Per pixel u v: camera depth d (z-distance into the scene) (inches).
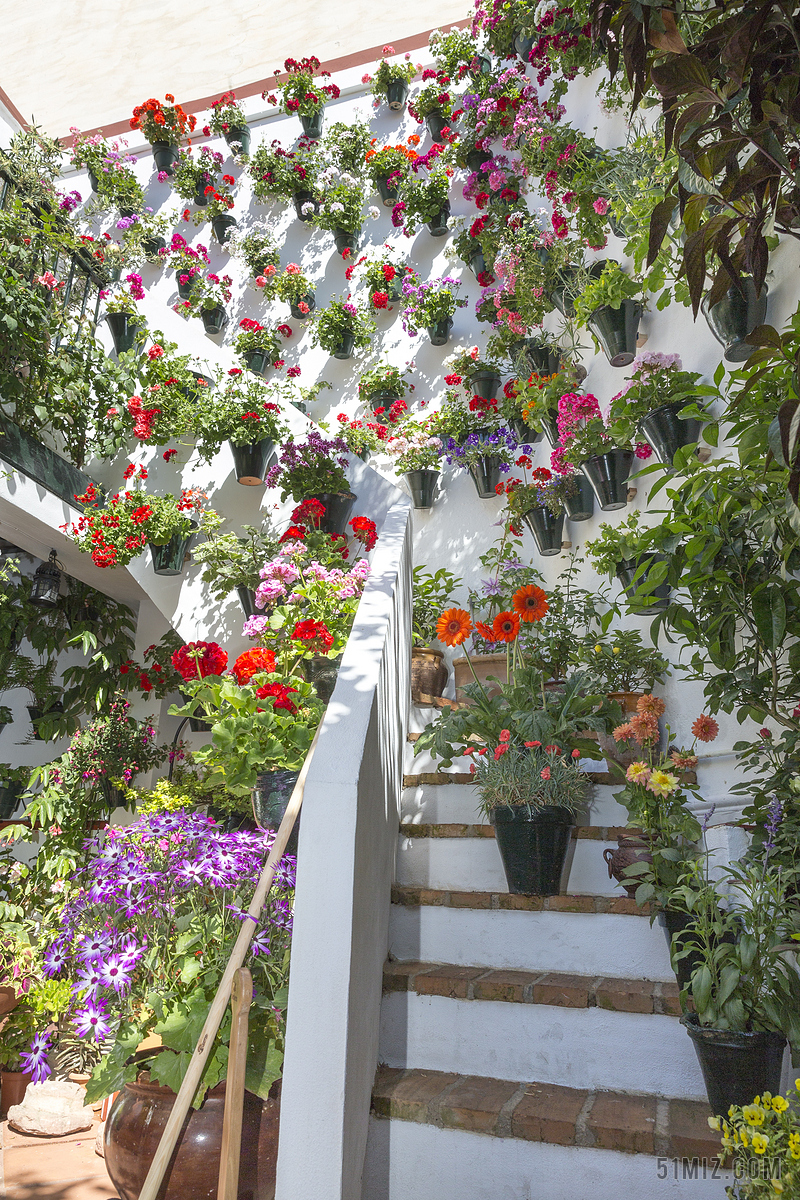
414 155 228.1
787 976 66.9
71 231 165.0
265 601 130.6
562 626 142.3
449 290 215.3
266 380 226.5
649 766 90.1
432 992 83.3
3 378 135.1
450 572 186.7
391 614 92.1
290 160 245.1
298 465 153.1
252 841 82.4
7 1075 124.8
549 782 91.3
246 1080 67.1
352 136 237.9
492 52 219.9
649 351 131.2
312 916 58.7
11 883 156.9
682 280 104.8
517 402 172.1
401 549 110.3
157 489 165.9
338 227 230.4
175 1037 68.1
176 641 185.2
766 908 70.2
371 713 71.6
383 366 209.5
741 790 82.2
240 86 269.0
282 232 249.1
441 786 112.3
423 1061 82.1
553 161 159.3
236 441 156.0
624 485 129.1
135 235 249.8
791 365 58.8
